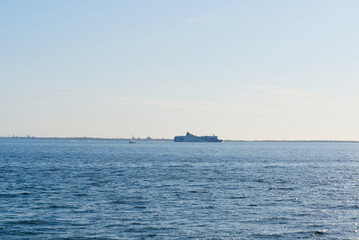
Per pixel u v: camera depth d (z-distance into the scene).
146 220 50.25
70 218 51.09
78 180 90.00
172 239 42.78
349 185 85.50
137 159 175.75
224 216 52.72
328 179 97.44
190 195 69.00
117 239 42.69
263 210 56.66
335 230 46.50
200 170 119.56
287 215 53.59
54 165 135.38
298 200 65.06
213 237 43.53
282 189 77.88
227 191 74.12
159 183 85.25
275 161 171.88
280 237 43.84
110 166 133.25
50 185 81.00
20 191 72.56
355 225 48.69
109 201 62.72
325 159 193.75
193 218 51.50
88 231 45.44
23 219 50.41
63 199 64.38
